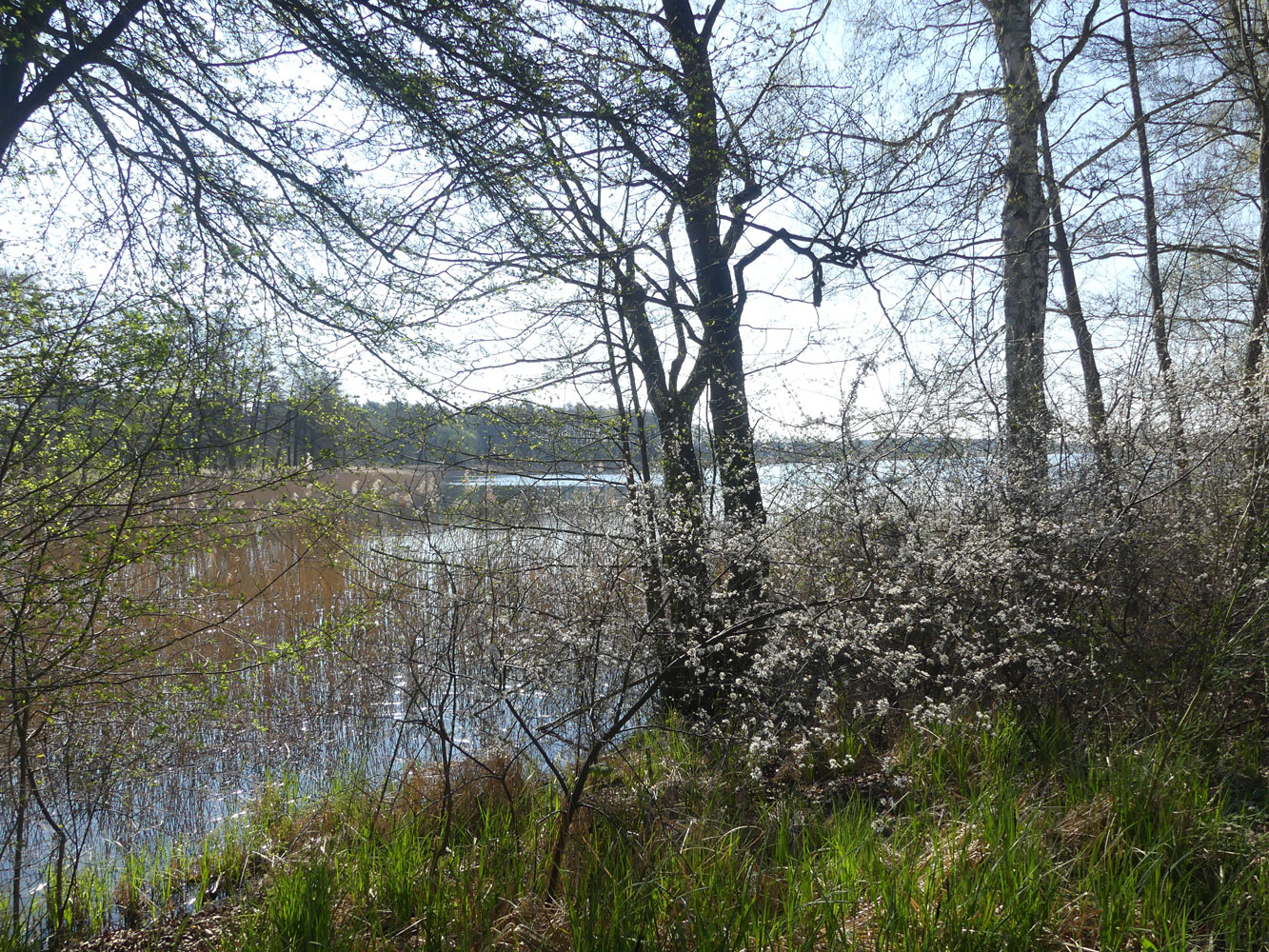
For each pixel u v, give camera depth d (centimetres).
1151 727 492
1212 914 339
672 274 677
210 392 512
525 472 645
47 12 500
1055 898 340
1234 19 779
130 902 482
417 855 447
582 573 601
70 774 538
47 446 463
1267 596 492
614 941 342
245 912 414
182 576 735
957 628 500
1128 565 580
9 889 486
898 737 577
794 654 526
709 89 639
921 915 343
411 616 730
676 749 549
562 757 582
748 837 444
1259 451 562
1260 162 723
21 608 430
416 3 533
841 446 633
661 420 700
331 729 750
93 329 446
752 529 583
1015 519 563
